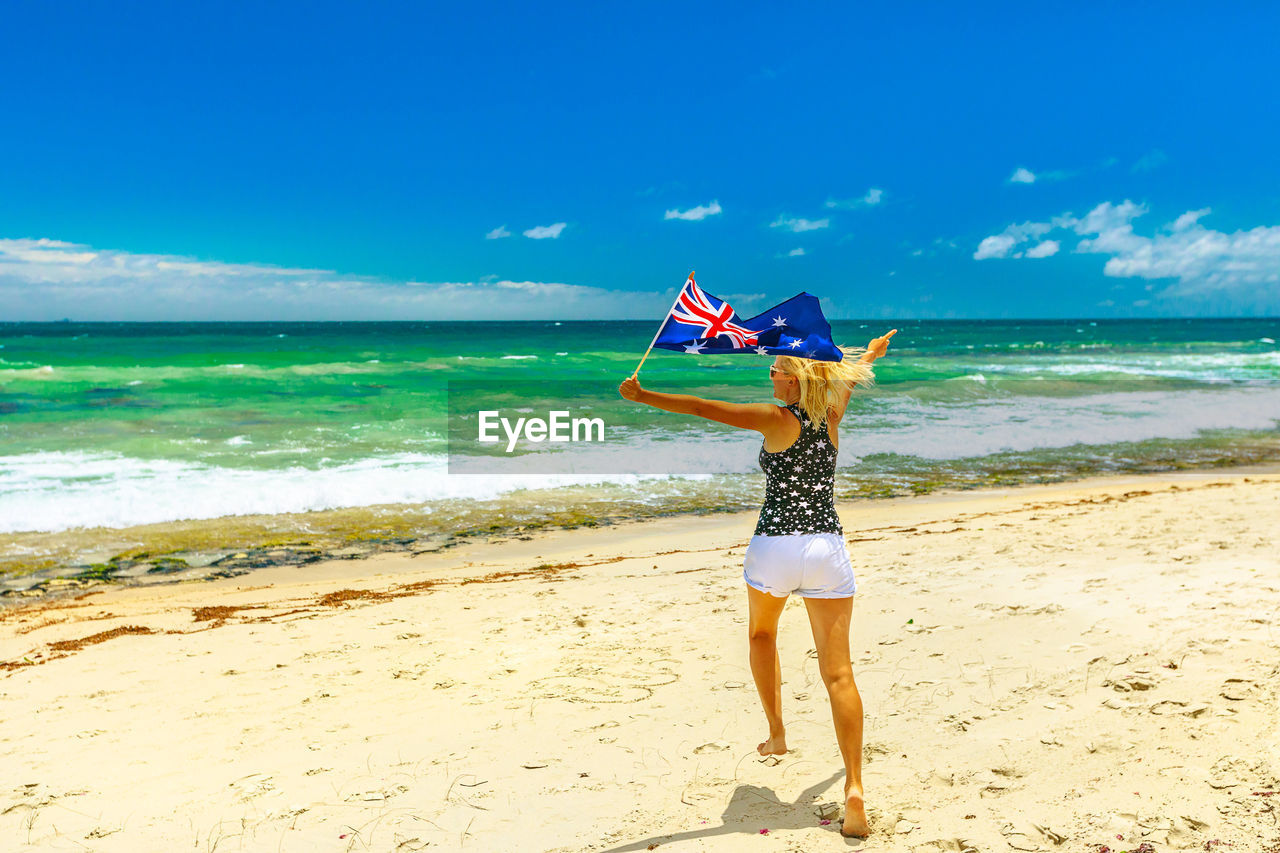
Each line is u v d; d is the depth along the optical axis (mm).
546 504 11352
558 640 5637
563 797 3279
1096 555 7180
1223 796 2715
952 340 72250
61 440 15203
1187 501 10281
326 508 10898
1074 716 3553
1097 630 4773
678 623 5891
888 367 36375
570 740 3871
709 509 11164
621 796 3256
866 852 2674
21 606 7246
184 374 25547
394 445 15383
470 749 3846
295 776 3668
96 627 6547
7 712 4730
